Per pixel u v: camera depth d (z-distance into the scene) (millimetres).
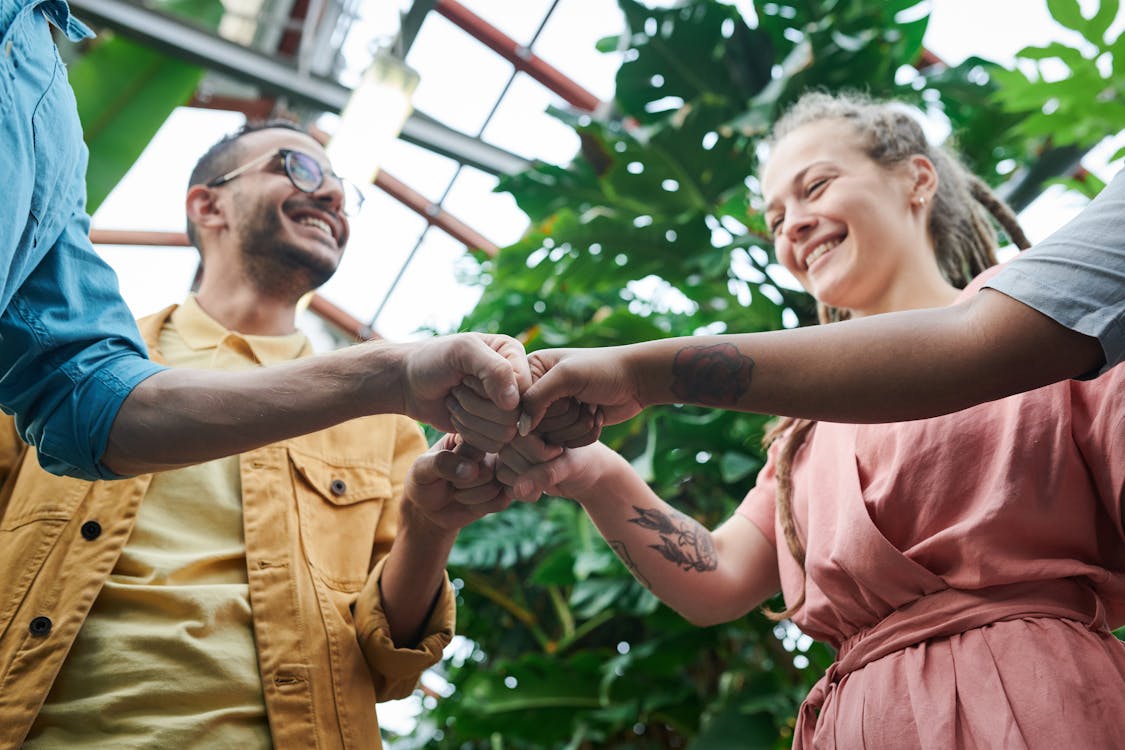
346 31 6281
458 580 4520
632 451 3947
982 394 1260
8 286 1361
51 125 1398
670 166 4273
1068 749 1206
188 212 2127
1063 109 3928
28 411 1529
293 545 1703
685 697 3916
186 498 1726
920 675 1336
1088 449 1396
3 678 1488
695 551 1822
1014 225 2070
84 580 1574
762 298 3977
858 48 4094
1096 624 1333
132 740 1452
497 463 1655
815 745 1466
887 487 1475
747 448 3643
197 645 1544
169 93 4832
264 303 2061
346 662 1642
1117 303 1213
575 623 4438
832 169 1846
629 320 3939
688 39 4516
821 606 1557
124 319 1608
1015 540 1366
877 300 1818
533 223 4656
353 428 1914
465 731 4035
